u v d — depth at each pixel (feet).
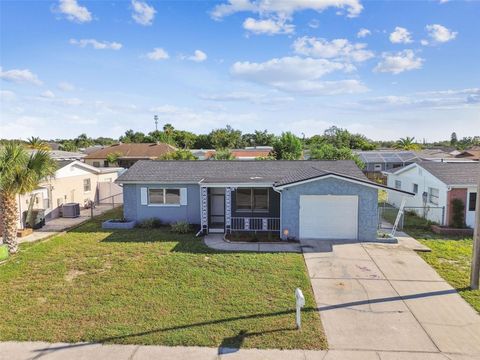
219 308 29.48
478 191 33.09
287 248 46.50
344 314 28.55
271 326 26.55
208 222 58.90
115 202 90.12
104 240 51.19
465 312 28.96
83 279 36.11
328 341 24.62
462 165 67.41
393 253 44.39
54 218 68.69
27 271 38.50
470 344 24.34
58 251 45.80
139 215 62.13
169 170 65.05
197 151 178.40
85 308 29.63
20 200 56.39
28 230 55.31
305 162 68.74
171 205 61.62
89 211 77.36
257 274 37.04
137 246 47.70
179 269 38.55
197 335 25.23
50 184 67.31
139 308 29.55
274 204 56.03
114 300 31.14
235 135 282.36
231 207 56.18
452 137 432.66
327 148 131.85
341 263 40.63
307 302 30.66
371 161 141.69
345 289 33.45
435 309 29.50
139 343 24.38
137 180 60.75
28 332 25.84
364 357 22.82
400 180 78.89
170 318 27.78
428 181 64.64
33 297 31.96
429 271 38.17
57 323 27.14
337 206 50.52
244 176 61.00
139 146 172.65
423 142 417.90
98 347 23.99
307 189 50.49
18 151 43.16
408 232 56.34
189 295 32.01
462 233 54.60
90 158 164.04
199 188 60.85
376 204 49.98
